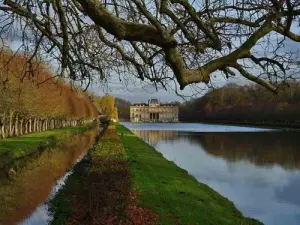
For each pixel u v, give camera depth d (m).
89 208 11.93
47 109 57.75
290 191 24.91
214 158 42.25
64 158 36.25
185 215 15.09
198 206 17.22
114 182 16.05
